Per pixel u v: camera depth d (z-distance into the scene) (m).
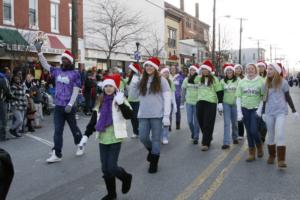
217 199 5.70
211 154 8.87
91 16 30.05
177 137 11.30
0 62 21.33
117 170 5.62
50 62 25.08
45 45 23.75
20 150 9.55
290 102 7.47
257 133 8.17
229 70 9.62
